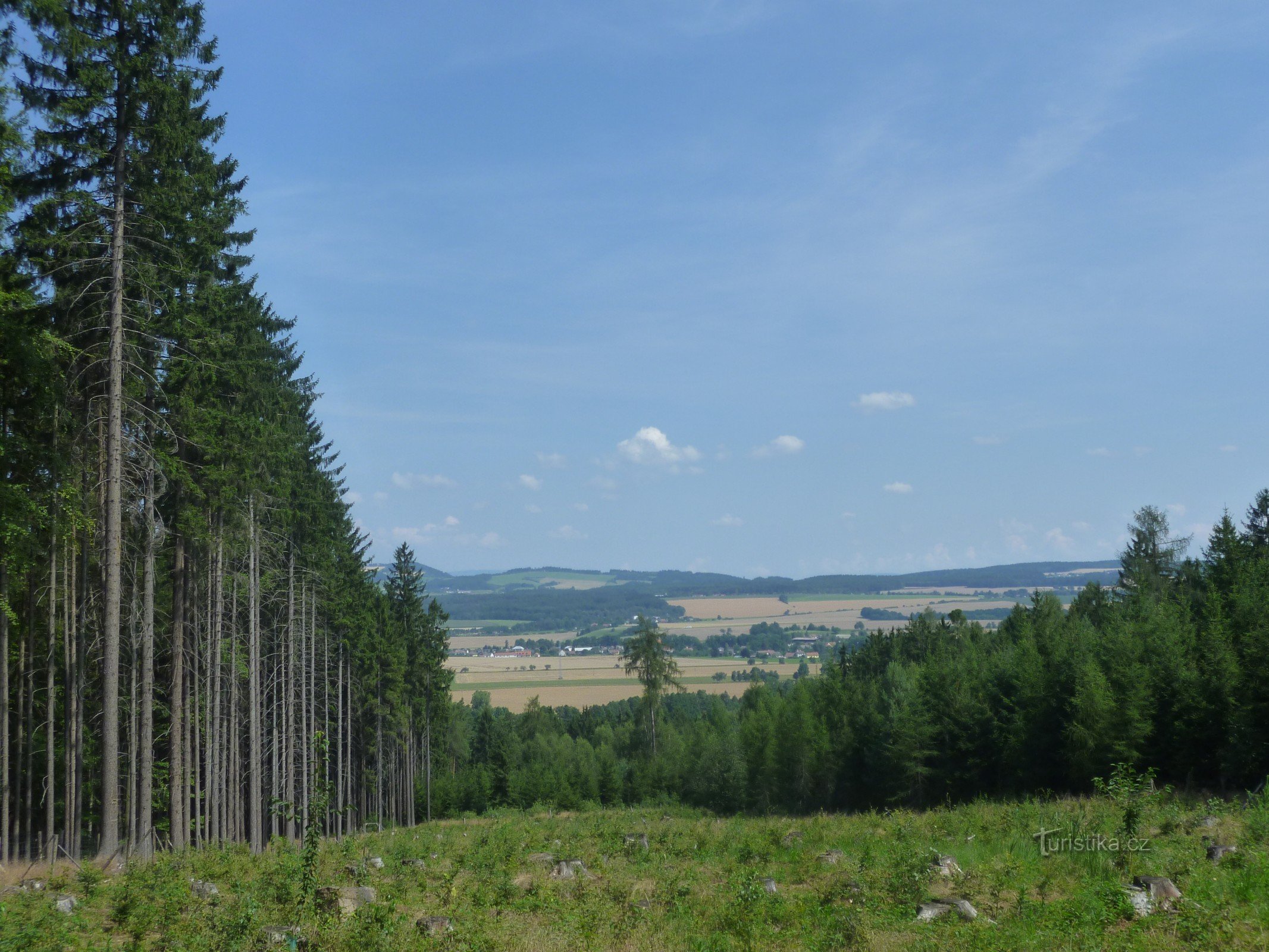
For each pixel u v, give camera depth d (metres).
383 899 14.51
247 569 35.03
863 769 56.59
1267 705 32.56
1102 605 61.31
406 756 68.56
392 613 70.38
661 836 23.61
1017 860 15.70
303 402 43.09
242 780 37.62
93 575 27.78
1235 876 13.15
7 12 19.62
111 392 20.58
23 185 20.55
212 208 25.30
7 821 21.86
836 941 11.31
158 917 12.97
